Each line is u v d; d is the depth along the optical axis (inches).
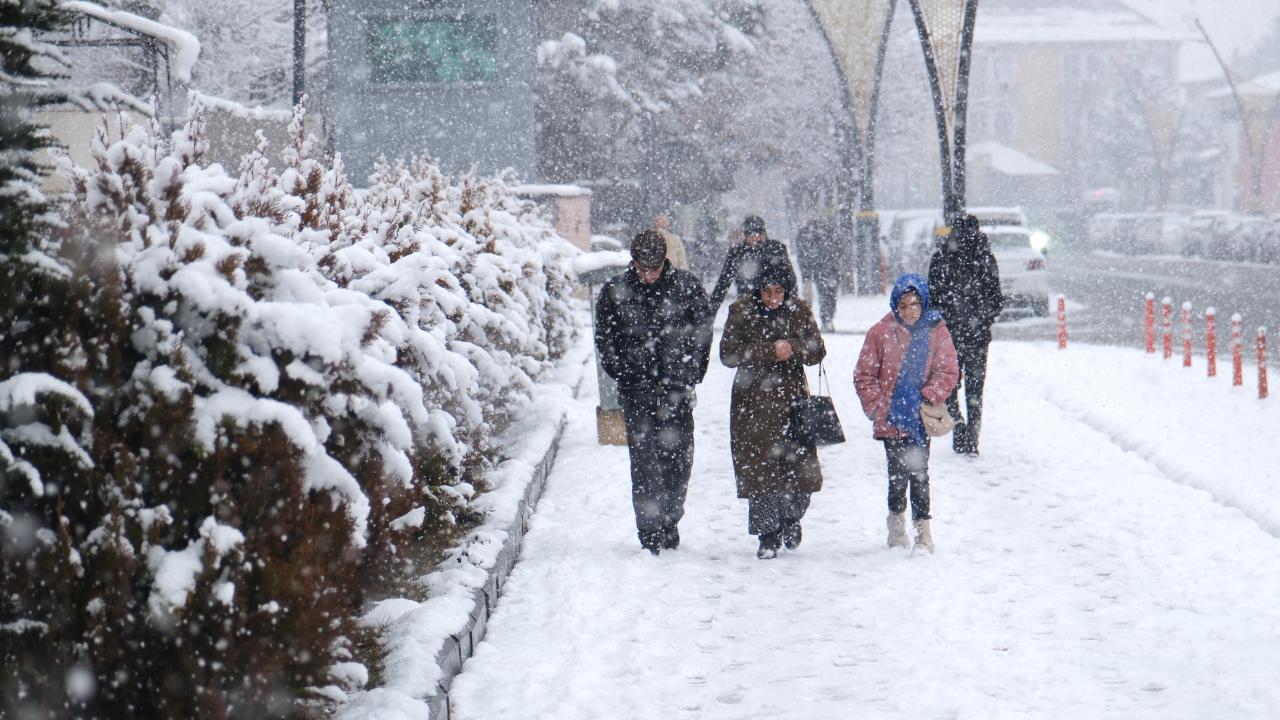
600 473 759.7
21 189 301.3
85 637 285.4
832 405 573.6
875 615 490.9
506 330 658.8
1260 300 2171.5
